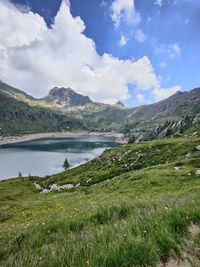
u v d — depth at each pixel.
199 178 38.97
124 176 52.47
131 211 8.84
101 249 5.35
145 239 5.46
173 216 6.66
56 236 7.16
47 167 186.12
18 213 34.09
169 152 94.12
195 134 177.25
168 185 37.91
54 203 43.03
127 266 4.71
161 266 4.79
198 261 4.82
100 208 9.62
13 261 5.42
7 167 188.12
